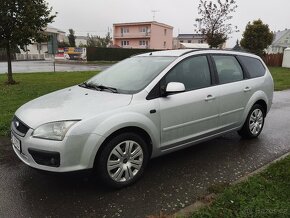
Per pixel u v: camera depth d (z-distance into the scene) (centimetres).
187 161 486
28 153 366
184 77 463
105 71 534
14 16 1313
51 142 350
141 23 7188
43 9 1358
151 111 407
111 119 369
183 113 445
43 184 404
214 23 2541
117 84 457
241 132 596
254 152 531
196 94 463
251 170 455
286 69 2841
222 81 517
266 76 616
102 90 447
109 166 379
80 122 355
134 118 387
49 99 433
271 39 4156
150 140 415
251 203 338
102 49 4547
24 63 3959
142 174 418
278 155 518
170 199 368
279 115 834
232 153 525
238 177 430
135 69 482
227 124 527
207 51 515
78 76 1808
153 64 472
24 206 352
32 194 379
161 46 7562
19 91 1134
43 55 5972
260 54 3944
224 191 366
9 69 1395
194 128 468
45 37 1417
